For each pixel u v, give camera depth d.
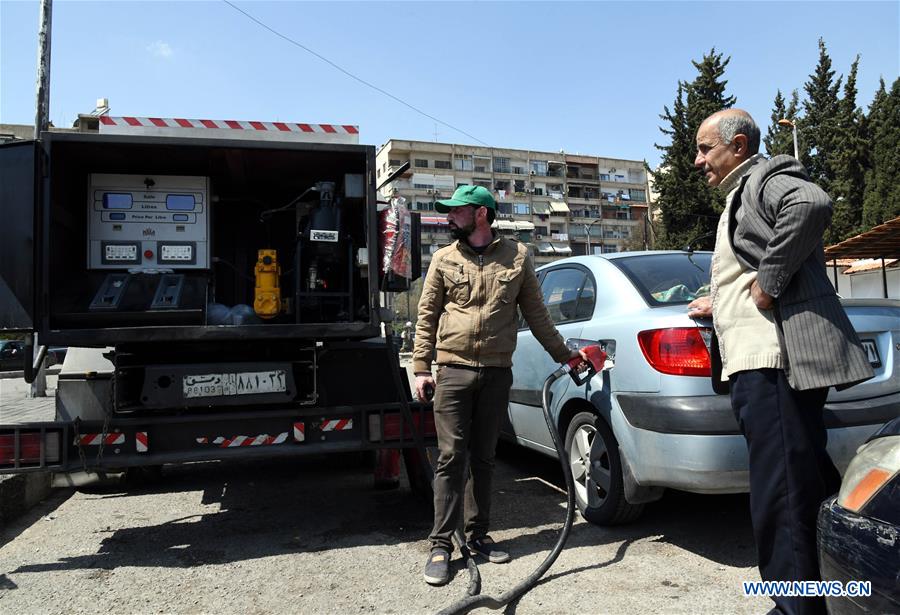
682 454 2.94
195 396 3.53
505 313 3.19
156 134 3.74
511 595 2.73
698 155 2.52
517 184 86.94
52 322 3.42
